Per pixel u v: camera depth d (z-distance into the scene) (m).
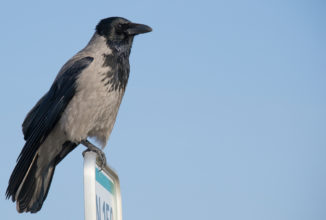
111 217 5.09
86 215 3.97
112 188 5.29
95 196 4.05
